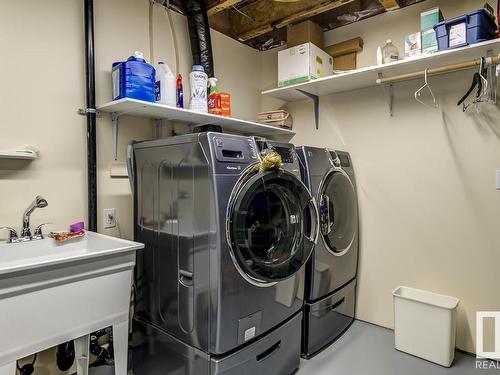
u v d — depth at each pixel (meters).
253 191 1.62
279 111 3.03
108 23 2.16
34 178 1.82
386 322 2.64
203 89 2.33
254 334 1.66
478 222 2.25
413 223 2.51
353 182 2.71
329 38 2.91
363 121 2.75
